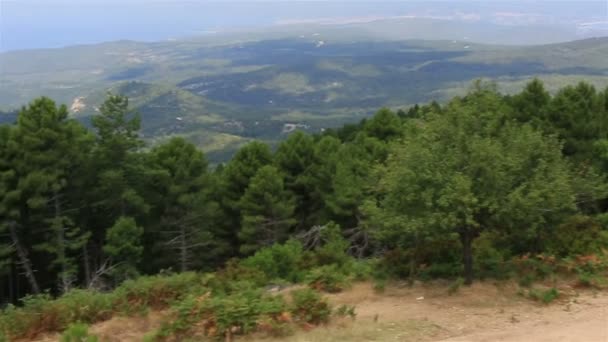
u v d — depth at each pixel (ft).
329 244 41.78
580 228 34.63
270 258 38.17
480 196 26.37
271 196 87.51
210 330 23.20
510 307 26.23
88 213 90.22
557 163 28.50
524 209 26.55
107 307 26.91
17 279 89.04
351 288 31.07
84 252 84.38
